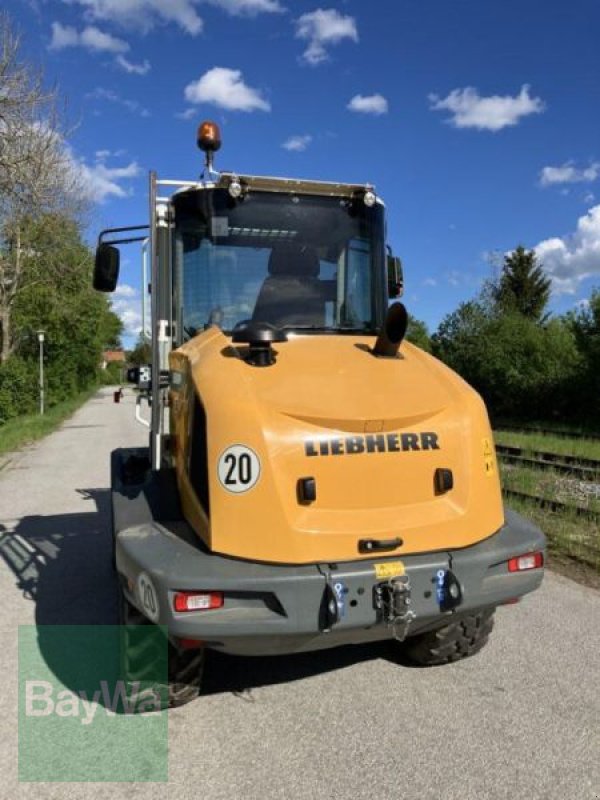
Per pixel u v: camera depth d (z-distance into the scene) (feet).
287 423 10.52
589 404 77.41
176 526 11.29
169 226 14.57
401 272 15.96
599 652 14.14
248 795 9.81
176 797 9.82
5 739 11.37
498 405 90.63
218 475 10.29
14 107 57.36
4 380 84.53
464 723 11.55
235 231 14.34
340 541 10.21
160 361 14.38
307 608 9.87
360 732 11.37
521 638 14.84
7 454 52.08
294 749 10.93
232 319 14.16
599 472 33.55
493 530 11.37
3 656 14.55
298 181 14.48
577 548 20.85
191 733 11.45
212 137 14.43
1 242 86.99
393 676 13.32
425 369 12.60
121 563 10.89
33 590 18.94
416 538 10.58
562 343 84.48
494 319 96.94
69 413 101.71
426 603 10.46
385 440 10.79
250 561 10.09
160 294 14.44
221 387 10.95
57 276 102.12
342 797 9.72
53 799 9.85
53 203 71.51
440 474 11.03
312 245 14.64
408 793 9.78
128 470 16.40
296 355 12.41
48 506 30.91
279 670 13.67
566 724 11.44
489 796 9.70
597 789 9.82
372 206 15.15
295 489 10.30
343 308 14.70
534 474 32.81
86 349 153.69
